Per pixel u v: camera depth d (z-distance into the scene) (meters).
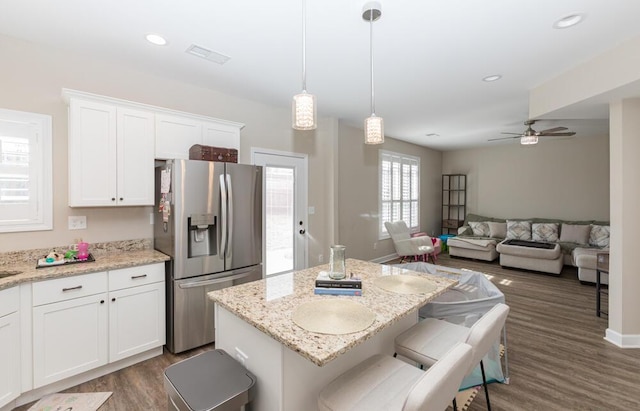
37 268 2.17
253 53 2.61
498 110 4.29
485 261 6.24
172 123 2.86
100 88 2.72
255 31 2.27
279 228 4.16
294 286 1.82
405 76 3.11
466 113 4.43
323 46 2.49
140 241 2.95
